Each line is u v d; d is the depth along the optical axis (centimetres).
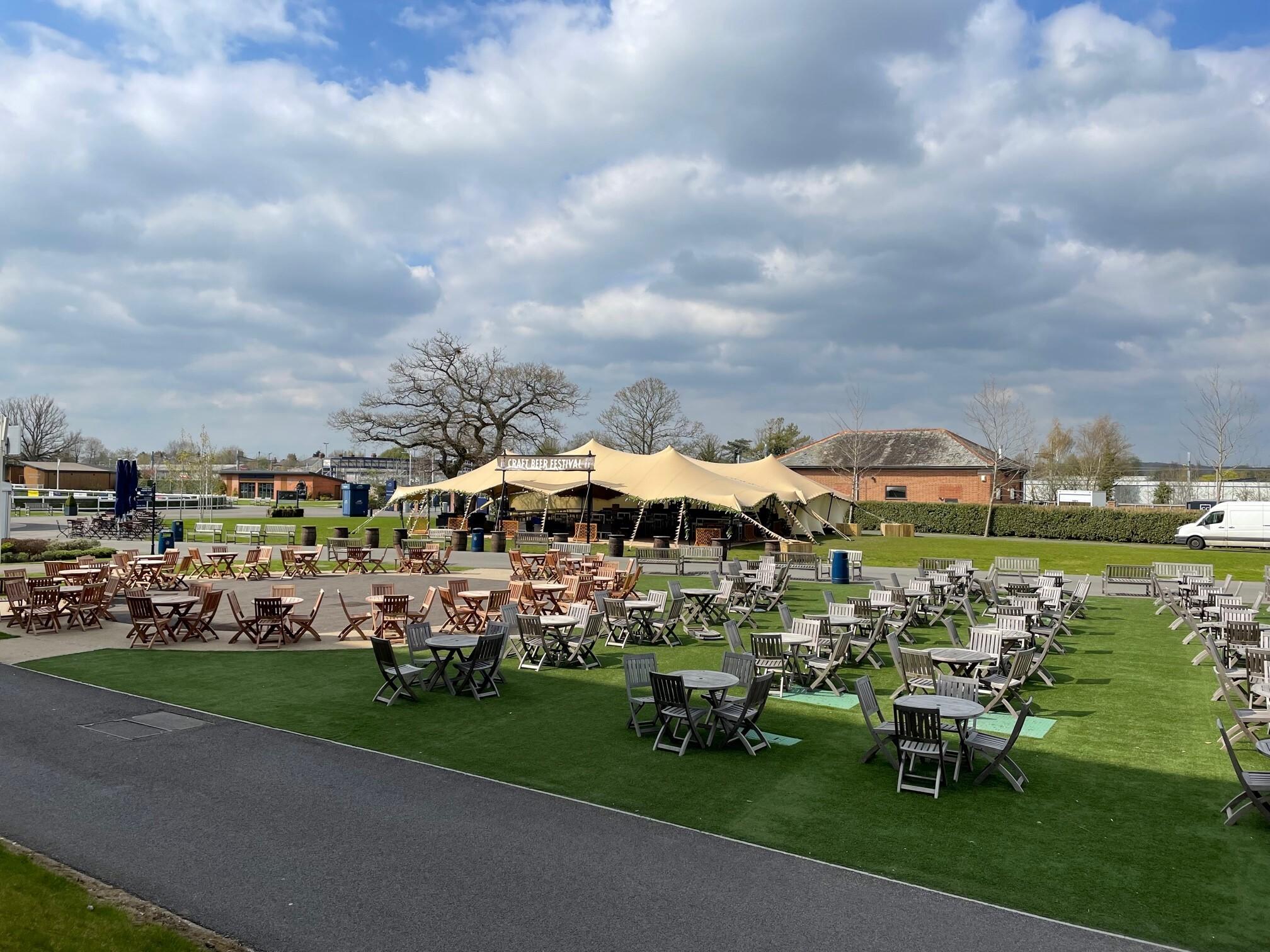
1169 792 793
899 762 843
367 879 599
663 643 1553
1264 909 566
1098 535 4728
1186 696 1191
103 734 952
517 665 1355
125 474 3359
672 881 600
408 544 2894
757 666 1179
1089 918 553
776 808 744
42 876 577
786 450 8612
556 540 3497
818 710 1096
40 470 8838
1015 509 5009
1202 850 661
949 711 792
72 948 483
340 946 509
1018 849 662
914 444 6494
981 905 569
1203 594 1964
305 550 2667
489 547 3844
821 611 1970
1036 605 1681
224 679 1234
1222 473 6100
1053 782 820
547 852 648
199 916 543
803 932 531
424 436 5847
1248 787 709
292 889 582
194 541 3962
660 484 3975
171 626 1516
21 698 1104
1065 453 8238
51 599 1591
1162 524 4559
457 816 719
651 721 1023
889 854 650
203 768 835
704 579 2630
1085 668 1395
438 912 553
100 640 1526
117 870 609
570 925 537
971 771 843
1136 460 8412
